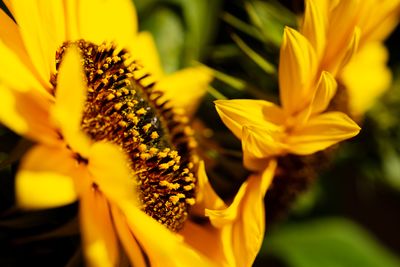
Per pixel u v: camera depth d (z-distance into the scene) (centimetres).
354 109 41
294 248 49
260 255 50
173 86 36
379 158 48
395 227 68
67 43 31
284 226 49
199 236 33
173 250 29
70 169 28
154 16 41
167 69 40
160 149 32
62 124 27
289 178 35
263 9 39
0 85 27
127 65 33
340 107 37
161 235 29
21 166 26
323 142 32
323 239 49
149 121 32
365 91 43
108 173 28
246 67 39
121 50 33
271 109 32
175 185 32
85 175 28
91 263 27
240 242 31
